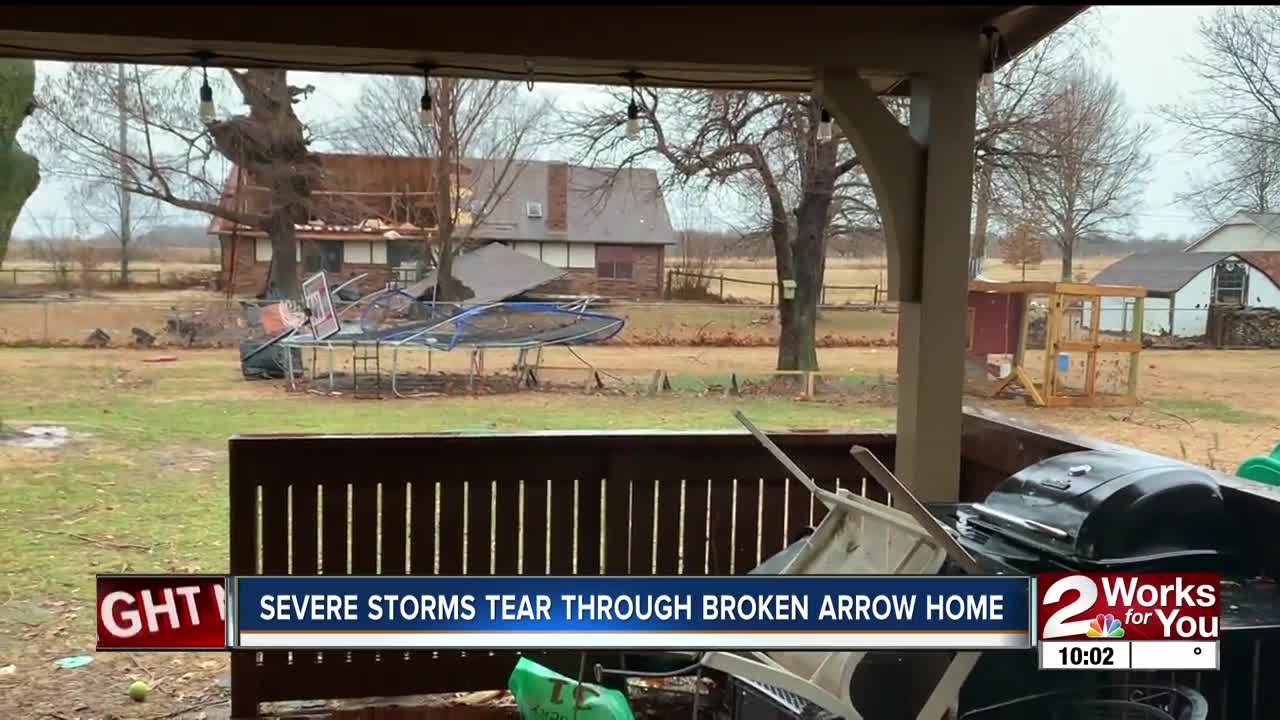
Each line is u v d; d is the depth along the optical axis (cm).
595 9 304
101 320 2450
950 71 322
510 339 1769
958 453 334
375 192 2759
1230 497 271
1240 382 1784
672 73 372
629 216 3300
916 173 329
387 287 2495
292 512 352
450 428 1241
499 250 2705
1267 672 237
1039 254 2072
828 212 1873
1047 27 308
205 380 1764
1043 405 1553
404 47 295
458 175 2439
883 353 2389
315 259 2827
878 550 272
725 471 377
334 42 292
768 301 3075
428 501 359
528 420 1345
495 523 363
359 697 359
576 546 370
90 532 705
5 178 1249
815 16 314
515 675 305
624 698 303
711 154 1761
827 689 254
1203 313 2309
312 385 1705
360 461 354
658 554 375
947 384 332
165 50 338
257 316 2303
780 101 1709
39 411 1349
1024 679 249
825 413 1446
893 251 332
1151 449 1123
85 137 2250
